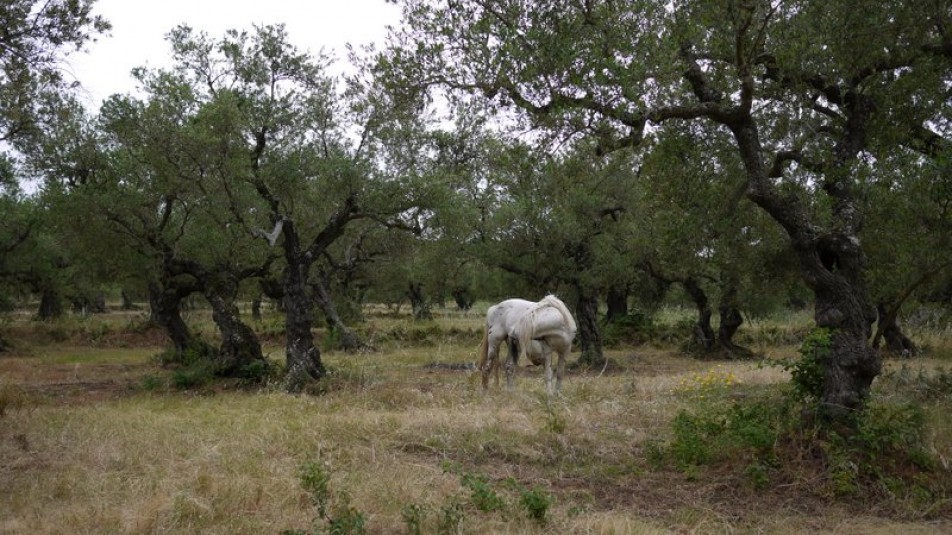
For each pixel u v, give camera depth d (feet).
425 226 53.67
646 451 27.37
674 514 21.75
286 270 50.80
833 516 21.53
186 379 50.88
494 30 25.53
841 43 29.12
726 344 74.18
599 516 21.12
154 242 54.08
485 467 26.68
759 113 34.17
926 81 29.35
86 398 46.44
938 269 27.32
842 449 24.31
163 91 46.68
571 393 40.73
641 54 24.88
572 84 24.61
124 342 91.50
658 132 31.58
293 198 49.65
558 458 27.68
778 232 42.27
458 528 19.30
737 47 25.85
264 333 95.20
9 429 31.89
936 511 21.72
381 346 83.71
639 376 55.21
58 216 52.95
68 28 33.37
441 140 63.72
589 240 63.77
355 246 71.00
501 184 64.80
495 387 44.91
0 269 85.66
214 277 54.24
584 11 25.59
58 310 106.63
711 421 27.81
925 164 28.22
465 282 95.45
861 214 28.63
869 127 30.09
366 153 51.08
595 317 65.31
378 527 20.03
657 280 80.53
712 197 33.60
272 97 48.75
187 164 47.78
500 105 26.16
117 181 52.70
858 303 26.32
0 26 31.81
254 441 28.94
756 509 22.31
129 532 19.01
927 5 28.91
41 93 36.45
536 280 65.46
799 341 84.48
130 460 26.00
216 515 20.35
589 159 29.09
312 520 19.30
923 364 55.83
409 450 29.12
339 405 39.52
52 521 19.86
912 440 24.88
